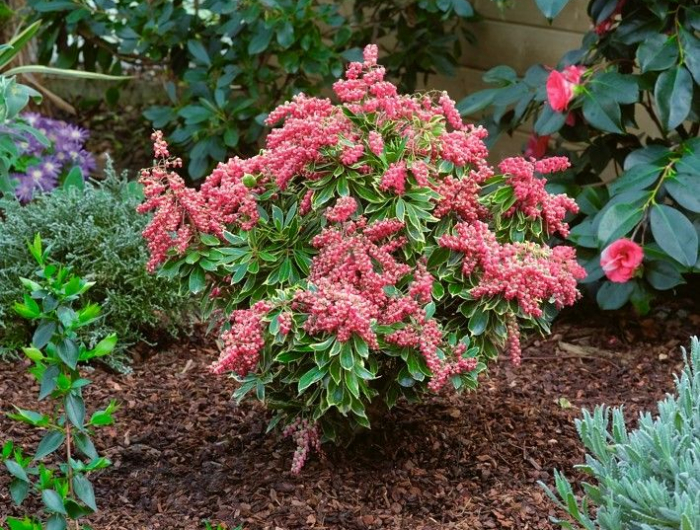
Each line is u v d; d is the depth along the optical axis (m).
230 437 3.07
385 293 2.58
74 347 2.20
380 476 2.84
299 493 2.74
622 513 2.07
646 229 3.69
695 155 3.45
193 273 2.69
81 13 4.66
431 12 4.67
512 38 4.80
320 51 4.57
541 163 2.73
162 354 3.70
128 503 2.72
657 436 2.03
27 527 2.20
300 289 2.52
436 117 2.74
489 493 2.78
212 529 2.56
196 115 4.59
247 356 2.46
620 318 3.98
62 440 2.27
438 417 3.19
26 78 5.26
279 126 4.93
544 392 3.43
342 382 2.48
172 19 4.78
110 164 4.13
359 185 2.61
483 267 2.61
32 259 3.67
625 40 3.65
